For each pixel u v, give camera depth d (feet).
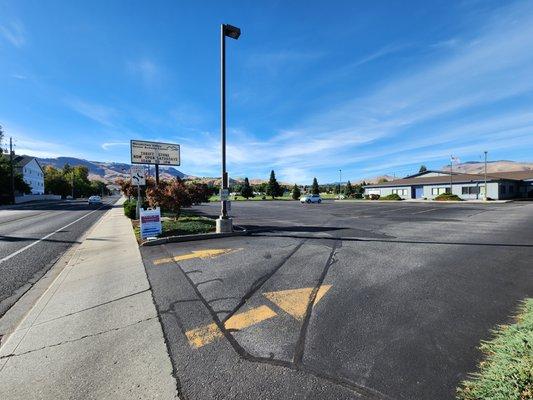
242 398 8.39
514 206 90.89
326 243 29.71
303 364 9.87
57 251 29.99
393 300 14.89
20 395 8.77
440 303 14.46
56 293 17.22
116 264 23.30
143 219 32.55
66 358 10.61
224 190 35.73
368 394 8.41
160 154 62.39
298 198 224.33
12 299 17.07
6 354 10.98
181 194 46.21
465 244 28.91
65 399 8.55
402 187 176.35
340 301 14.88
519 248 26.86
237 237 33.81
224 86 36.17
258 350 10.78
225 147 36.11
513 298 14.98
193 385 8.98
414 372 9.29
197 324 12.87
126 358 10.49
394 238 32.58
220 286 17.48
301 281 18.02
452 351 10.34
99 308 14.88
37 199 210.59
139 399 8.45
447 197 140.26
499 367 8.95
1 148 163.84
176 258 24.40
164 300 15.60
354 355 10.28
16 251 29.99
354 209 88.74
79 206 124.57
